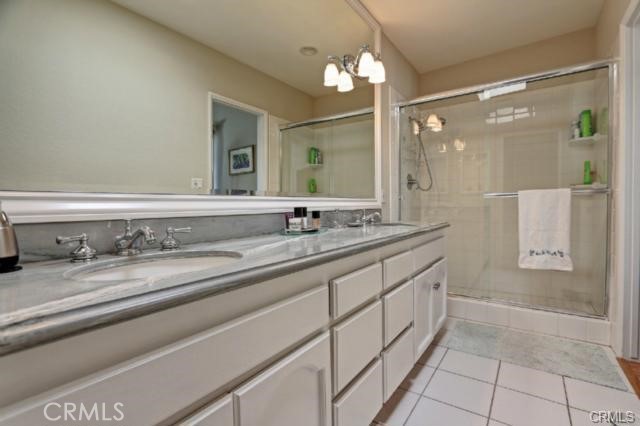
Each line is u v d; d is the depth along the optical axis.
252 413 0.60
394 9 1.99
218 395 0.56
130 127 0.94
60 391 0.36
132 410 0.42
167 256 0.89
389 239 1.16
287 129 1.54
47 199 0.76
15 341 0.33
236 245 1.01
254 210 1.30
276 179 1.48
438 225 1.80
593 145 2.13
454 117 2.63
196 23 1.14
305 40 1.62
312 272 0.80
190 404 0.50
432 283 1.67
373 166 2.16
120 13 0.92
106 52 0.89
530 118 2.36
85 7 0.84
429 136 2.72
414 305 1.42
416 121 2.67
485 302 2.28
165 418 0.47
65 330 0.36
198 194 1.13
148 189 0.98
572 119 2.21
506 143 2.46
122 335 0.42
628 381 1.47
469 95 2.37
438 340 1.96
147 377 0.44
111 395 0.40
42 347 0.35
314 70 1.68
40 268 0.67
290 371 0.70
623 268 1.68
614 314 1.80
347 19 1.86
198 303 0.52
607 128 1.88
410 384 1.49
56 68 0.78
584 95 2.17
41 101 0.76
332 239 1.12
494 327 2.16
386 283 1.16
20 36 0.72
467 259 2.63
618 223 1.73
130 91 0.94
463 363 1.67
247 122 1.34
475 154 2.57
